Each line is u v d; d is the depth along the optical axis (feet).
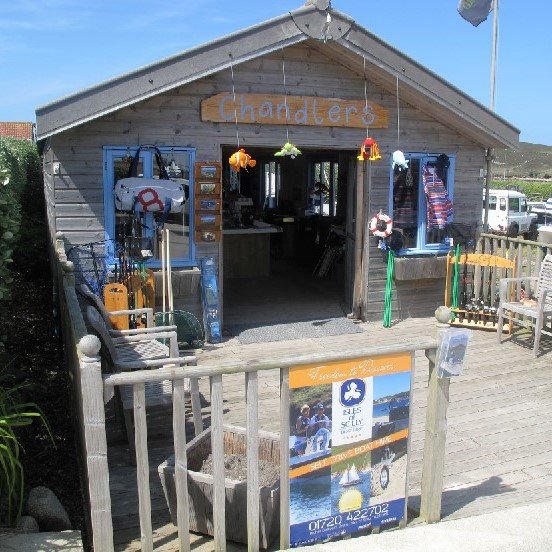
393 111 25.85
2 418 11.04
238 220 36.94
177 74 21.31
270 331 25.61
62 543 10.34
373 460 11.14
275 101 23.85
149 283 22.18
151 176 23.00
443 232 27.73
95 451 9.45
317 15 22.47
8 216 14.35
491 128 26.16
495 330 26.35
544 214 83.41
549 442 16.06
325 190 41.11
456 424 17.12
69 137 22.00
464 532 11.53
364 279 27.02
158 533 11.61
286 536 10.61
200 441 12.35
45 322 27.04
